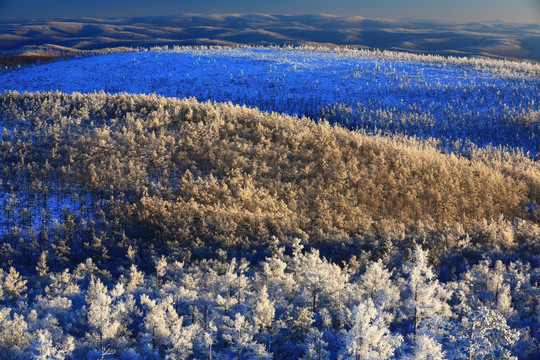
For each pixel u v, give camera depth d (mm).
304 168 112188
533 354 45688
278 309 47906
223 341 43875
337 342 41562
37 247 78438
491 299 55062
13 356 38844
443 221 96125
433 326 38844
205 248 76000
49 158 109125
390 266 70938
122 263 72250
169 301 44156
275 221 84500
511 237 86375
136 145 114750
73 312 48219
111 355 40656
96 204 93125
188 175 104188
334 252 78062
